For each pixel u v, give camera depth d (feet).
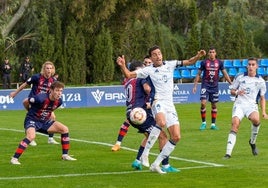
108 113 172.96
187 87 216.13
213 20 325.21
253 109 88.12
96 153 92.43
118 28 286.05
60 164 81.46
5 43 271.90
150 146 75.66
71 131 123.85
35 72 256.32
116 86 206.28
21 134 119.24
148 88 76.23
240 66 253.24
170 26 349.20
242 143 103.04
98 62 268.62
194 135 115.85
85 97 201.46
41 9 275.39
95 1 270.67
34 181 69.31
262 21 361.51
